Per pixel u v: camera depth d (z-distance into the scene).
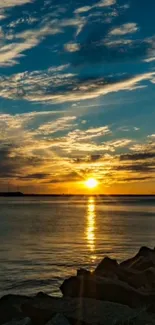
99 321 13.16
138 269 21.19
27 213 116.44
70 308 14.17
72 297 15.59
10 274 27.94
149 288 17.52
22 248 41.84
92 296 16.09
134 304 15.46
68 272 28.81
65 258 35.28
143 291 16.53
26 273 28.31
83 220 86.94
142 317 13.35
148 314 13.75
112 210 142.62
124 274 19.20
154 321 13.05
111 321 13.09
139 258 22.64
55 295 22.22
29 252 38.91
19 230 63.00
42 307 14.18
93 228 67.12
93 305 14.45
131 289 15.98
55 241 48.28
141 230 63.72
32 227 68.62
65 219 90.12
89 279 16.55
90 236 54.34
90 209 151.88
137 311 13.96
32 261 33.50
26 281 25.75
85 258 35.38
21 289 23.73
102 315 13.59
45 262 32.97
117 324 12.88
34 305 14.34
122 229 65.44
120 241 48.66
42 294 15.73
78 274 18.08
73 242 47.38
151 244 46.06
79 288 16.41
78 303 14.62
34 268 30.22
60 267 30.80
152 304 14.90
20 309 14.20
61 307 14.28
